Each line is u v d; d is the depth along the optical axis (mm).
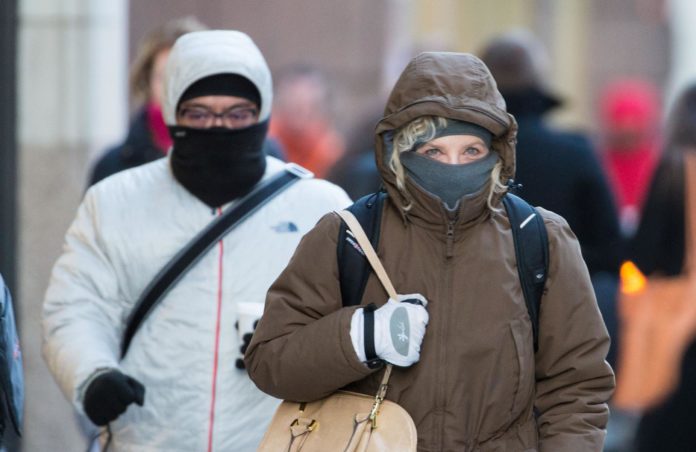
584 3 49875
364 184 21984
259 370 11742
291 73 28828
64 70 22328
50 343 14117
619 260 20016
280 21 40938
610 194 19953
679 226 19656
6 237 20172
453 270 11508
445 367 11414
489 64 19781
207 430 13898
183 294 14070
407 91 11492
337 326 11289
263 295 14133
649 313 19766
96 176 18844
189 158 14219
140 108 19000
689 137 19797
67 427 21953
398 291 11539
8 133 20094
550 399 11867
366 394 11633
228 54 14203
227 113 14211
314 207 14414
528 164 19672
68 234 14508
